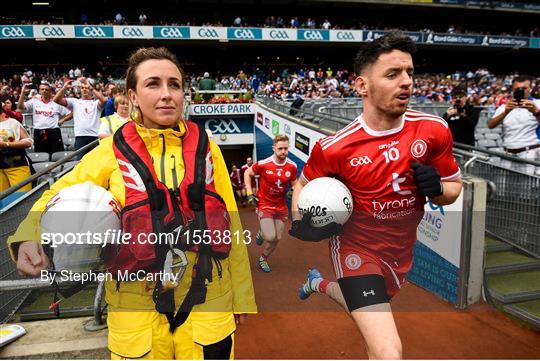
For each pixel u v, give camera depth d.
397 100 1.68
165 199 1.41
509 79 25.81
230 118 13.62
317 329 2.04
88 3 28.97
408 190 1.81
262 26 30.23
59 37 25.31
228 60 31.45
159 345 1.50
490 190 3.39
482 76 27.95
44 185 3.44
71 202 1.35
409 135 1.79
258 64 31.58
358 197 1.85
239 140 13.79
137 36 26.22
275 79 25.98
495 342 2.57
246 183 4.56
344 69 33.06
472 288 3.27
